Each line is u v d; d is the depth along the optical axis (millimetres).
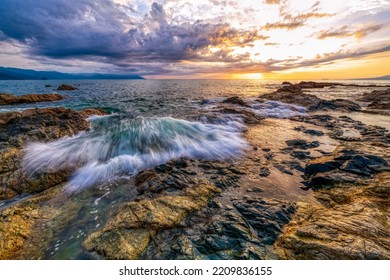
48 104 26984
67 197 6465
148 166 8719
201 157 9539
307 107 23141
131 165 8648
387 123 15883
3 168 7477
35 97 29422
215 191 6418
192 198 5918
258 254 4203
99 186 7121
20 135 9383
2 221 5125
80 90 55094
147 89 61250
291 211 5434
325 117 17484
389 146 9531
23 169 7582
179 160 8586
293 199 6172
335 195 6148
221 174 7633
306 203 5836
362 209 5172
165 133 11492
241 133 13305
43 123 10961
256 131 13867
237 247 4348
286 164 8484
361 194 5938
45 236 4898
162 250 4309
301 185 6961
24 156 8188
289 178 7410
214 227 4809
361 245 4109
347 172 7098
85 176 7809
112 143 10203
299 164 8422
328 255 4039
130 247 4395
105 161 9156
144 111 21359
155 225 4891
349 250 4039
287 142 11297
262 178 7379
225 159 9258
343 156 8008
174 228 4875
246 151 10148
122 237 4594
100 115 16734
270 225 4938
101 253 4328
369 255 3930
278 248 4379
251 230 4867
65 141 9969
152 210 5320
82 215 5609
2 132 9672
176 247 4324
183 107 24359
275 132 13586
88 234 4938
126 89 60562
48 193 6645
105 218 5445
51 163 8109
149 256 4219
